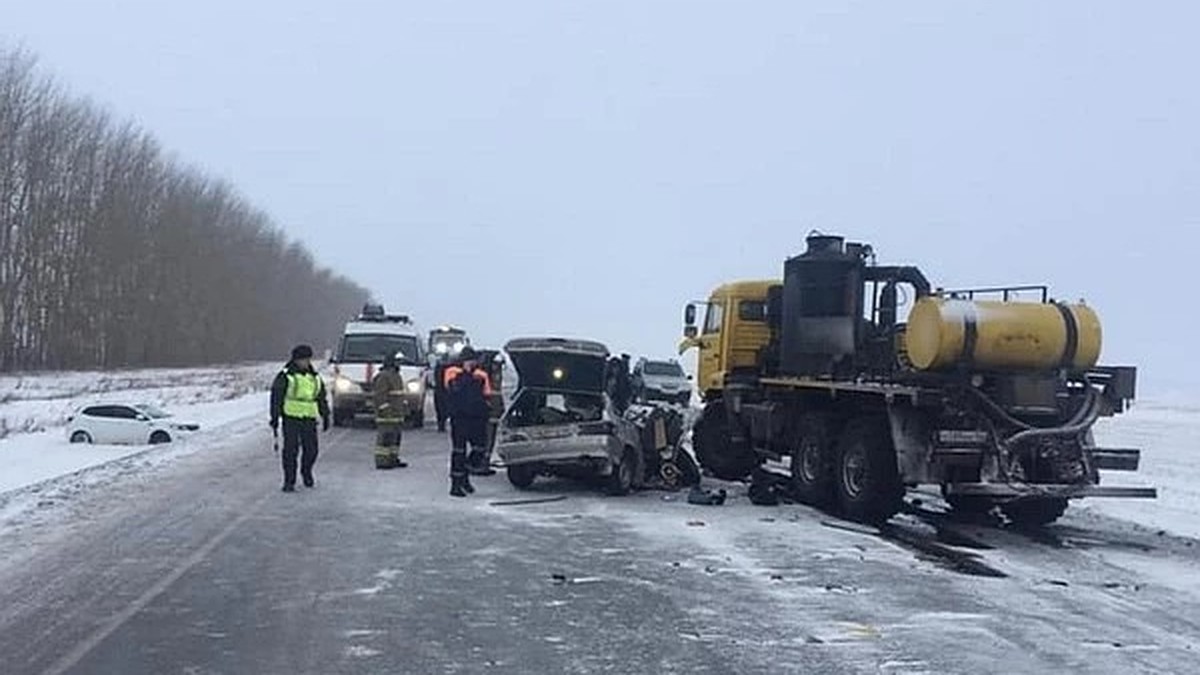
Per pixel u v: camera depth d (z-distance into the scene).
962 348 13.64
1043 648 8.36
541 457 16.42
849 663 7.86
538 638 8.37
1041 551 12.77
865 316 16.86
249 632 8.41
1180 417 40.53
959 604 9.80
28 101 62.97
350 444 23.78
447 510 14.71
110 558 11.02
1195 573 11.47
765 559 11.77
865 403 15.06
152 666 7.52
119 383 57.09
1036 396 13.97
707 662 7.82
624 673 7.52
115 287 70.25
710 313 20.27
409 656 7.84
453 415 16.31
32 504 14.37
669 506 15.77
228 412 35.81
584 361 17.27
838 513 15.46
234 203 94.00
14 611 8.91
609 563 11.33
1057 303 14.21
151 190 75.12
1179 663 8.02
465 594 9.80
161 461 20.02
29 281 62.81
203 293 83.88
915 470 13.92
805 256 17.38
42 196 63.25
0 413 35.69
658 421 17.73
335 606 9.27
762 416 18.00
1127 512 16.08
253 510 14.26
